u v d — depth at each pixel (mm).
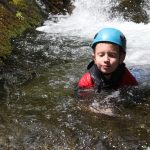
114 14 5656
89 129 2867
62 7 5637
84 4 5742
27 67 3781
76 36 4719
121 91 3209
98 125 2904
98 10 5699
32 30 4742
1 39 4172
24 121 2977
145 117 2990
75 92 3262
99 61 3090
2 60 3855
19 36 4480
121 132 2838
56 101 3197
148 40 4734
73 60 3955
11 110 3107
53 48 4250
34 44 4320
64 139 2797
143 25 5461
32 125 2930
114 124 2912
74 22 5316
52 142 2781
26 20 4836
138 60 4125
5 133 2871
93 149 2719
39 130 2881
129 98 3166
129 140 2768
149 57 4207
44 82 3492
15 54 4039
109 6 5738
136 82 3275
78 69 3740
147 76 3449
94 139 2783
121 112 3035
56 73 3660
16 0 4953
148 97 3191
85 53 4137
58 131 2863
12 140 2812
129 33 5062
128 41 4703
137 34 4988
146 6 5750
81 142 2768
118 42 3055
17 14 4777
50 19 5293
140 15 5645
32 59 3959
